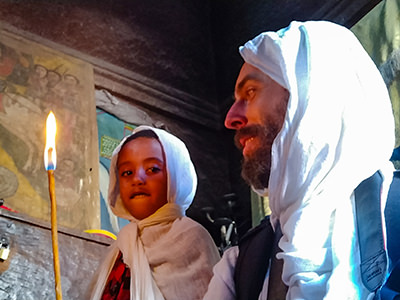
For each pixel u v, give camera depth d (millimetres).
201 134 4297
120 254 2174
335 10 3852
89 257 2646
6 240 2479
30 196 3207
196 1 4766
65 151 3482
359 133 1406
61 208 3254
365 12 3705
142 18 4422
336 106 1431
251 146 1622
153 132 2373
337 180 1364
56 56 3883
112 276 2125
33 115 3516
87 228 3270
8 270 2438
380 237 1282
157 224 2184
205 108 4387
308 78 1469
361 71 1490
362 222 1330
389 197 1369
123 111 4008
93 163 3545
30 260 2498
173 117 4238
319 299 1275
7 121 3404
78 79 3857
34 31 3914
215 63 4613
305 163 1394
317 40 1522
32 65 3725
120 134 3898
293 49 1526
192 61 4512
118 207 2340
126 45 4246
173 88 4316
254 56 1636
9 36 3768
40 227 2586
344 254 1295
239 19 4547
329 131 1410
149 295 1963
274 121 1594
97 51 4109
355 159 1383
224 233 3232
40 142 3436
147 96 4160
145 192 2244
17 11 3893
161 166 2281
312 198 1362
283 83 1561
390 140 1439
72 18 4098
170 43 4461
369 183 1375
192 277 2018
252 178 1629
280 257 1339
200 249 2084
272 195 1454
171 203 2250
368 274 1254
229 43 4566
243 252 1619
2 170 3221
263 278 1537
